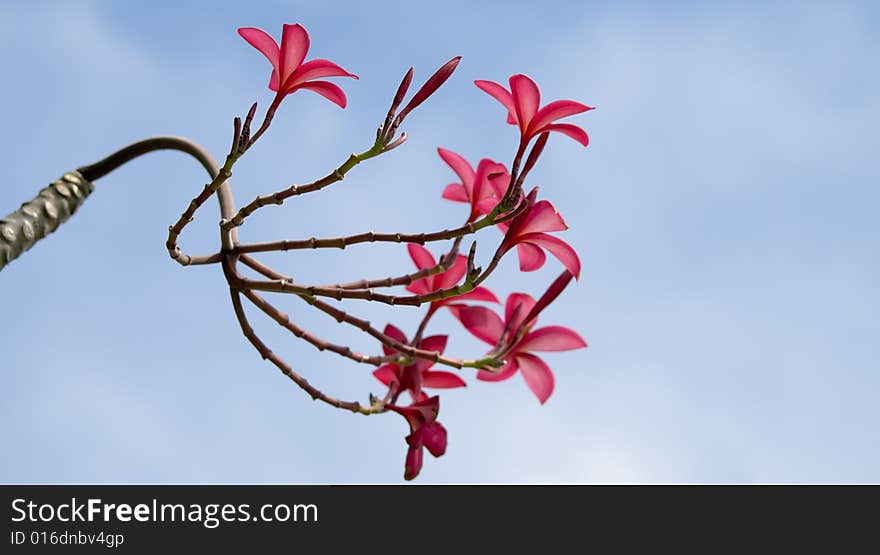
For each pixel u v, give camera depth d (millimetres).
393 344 1742
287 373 1760
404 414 1807
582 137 1701
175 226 1701
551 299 1779
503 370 1819
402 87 1681
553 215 1720
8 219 1785
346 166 1686
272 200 1704
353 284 1740
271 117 1695
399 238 1716
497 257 1719
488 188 1783
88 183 1830
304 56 1696
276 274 1753
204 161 1799
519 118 1705
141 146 1818
